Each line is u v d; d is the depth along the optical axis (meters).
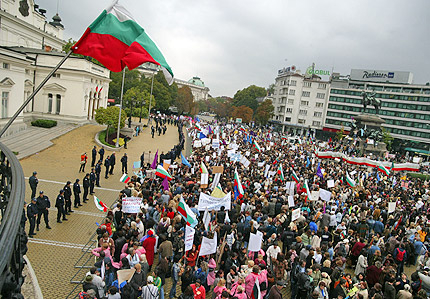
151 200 16.73
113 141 42.22
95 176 23.97
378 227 18.91
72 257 13.46
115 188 24.91
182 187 18.97
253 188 22.78
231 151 30.36
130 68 8.54
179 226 13.59
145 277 10.49
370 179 35.69
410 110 107.62
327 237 15.55
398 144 108.12
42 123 41.75
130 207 14.15
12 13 52.44
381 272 12.79
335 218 18.61
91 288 8.84
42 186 22.38
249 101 143.38
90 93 52.69
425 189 35.59
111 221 13.32
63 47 70.38
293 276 12.56
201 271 11.53
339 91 117.06
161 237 12.08
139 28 8.66
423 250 17.64
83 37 8.28
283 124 121.94
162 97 101.19
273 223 15.47
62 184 23.42
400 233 17.81
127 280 9.87
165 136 58.44
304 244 14.48
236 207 18.31
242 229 15.62
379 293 10.91
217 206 14.96
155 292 9.50
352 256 16.34
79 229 16.47
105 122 41.59
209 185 22.06
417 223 19.33
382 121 69.62
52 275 11.98
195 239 13.38
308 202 21.31
